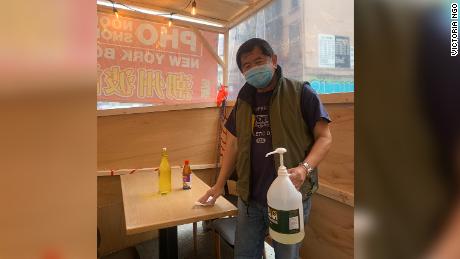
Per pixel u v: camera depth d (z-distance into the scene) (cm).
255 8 214
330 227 157
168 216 110
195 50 251
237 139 125
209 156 249
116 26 219
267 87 115
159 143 230
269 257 191
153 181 168
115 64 221
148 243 225
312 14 175
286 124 106
